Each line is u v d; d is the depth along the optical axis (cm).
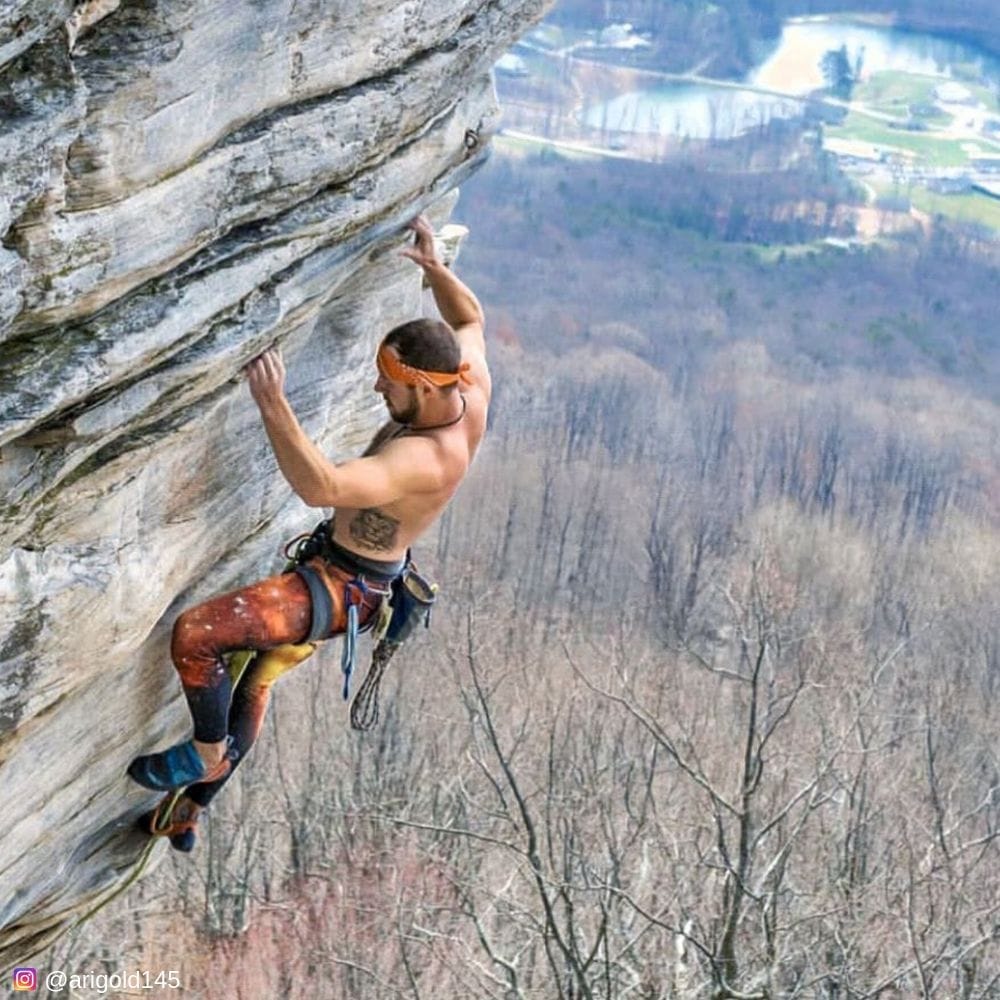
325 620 542
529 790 2675
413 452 530
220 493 538
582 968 1459
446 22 521
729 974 1495
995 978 1627
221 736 556
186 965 2298
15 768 496
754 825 1970
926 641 4366
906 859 2044
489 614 3684
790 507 5634
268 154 458
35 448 427
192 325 451
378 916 2234
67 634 464
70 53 373
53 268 393
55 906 604
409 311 654
